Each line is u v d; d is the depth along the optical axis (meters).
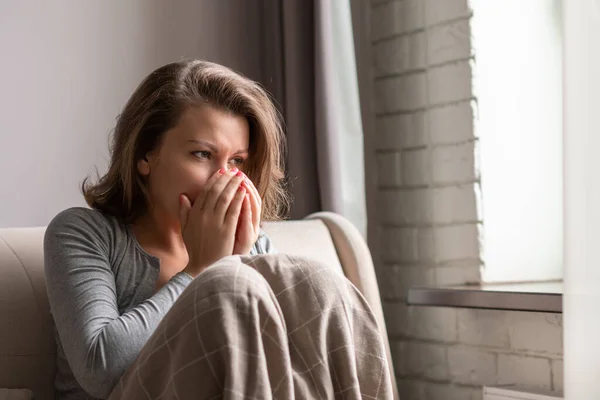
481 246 2.48
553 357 2.26
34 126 2.41
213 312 1.22
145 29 2.64
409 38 2.69
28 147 2.40
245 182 1.67
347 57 2.69
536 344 2.30
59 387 1.68
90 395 1.59
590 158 1.80
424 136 2.65
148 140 1.71
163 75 1.72
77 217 1.65
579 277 1.79
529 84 2.57
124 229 1.70
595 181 1.79
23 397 1.56
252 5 2.86
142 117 1.68
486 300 2.19
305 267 1.39
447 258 2.57
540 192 2.58
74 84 2.49
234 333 1.21
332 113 2.60
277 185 1.94
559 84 2.61
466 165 2.50
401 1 2.72
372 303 2.17
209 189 1.63
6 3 2.37
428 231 2.64
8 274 1.71
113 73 2.57
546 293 2.05
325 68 2.60
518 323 2.35
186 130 1.64
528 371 2.32
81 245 1.60
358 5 2.85
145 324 1.45
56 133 2.45
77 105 2.49
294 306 1.35
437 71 2.59
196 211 1.62
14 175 2.37
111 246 1.66
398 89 2.74
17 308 1.69
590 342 1.77
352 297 1.45
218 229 1.61
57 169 2.45
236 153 1.68
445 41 2.56
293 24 2.66
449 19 2.54
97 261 1.59
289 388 1.25
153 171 1.70
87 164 2.51
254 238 1.69
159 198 1.69
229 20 2.83
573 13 1.84
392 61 2.76
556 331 2.25
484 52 2.50
